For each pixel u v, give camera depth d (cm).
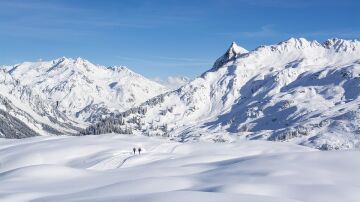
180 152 15675
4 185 8044
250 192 6594
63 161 14625
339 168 9175
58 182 8400
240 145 17200
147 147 16075
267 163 9575
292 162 9781
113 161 13200
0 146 18475
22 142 19238
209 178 8231
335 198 6456
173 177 8119
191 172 9681
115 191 6938
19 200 6419
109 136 19350
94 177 9112
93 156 14650
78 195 6675
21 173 9206
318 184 7362
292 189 6900
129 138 19025
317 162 9769
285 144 18062
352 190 6888
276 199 5319
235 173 8694
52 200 6272
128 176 9175
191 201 5234
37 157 14775
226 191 6575
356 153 10562
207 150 16000
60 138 19725
